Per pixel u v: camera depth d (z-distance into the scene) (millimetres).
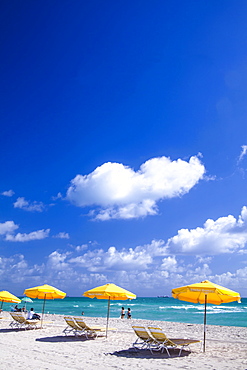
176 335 14531
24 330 14375
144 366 7578
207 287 9125
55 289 14562
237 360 8484
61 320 21156
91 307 61875
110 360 8227
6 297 16375
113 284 12438
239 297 9570
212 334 15789
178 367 7523
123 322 22406
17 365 7258
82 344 10711
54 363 7664
